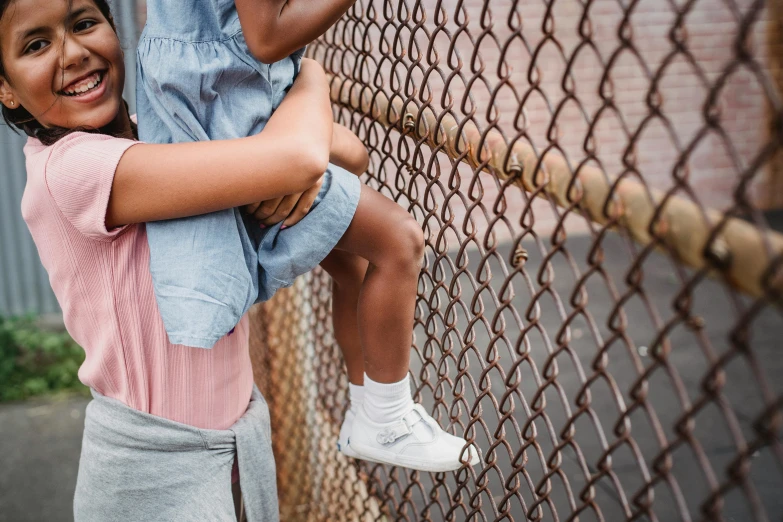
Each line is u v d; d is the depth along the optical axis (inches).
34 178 51.6
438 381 57.5
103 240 51.5
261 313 122.6
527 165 40.9
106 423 55.9
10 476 153.9
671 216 29.1
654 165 303.3
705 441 149.0
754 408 163.2
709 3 296.8
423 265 58.5
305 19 45.4
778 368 183.3
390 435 57.1
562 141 294.5
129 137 55.7
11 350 214.4
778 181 310.3
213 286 48.6
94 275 53.2
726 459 141.6
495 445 49.4
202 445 56.3
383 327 55.1
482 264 47.8
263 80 50.5
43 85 50.0
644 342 203.3
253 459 59.1
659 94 29.0
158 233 49.9
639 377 31.4
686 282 28.2
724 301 230.2
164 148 47.6
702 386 27.1
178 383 55.4
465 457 55.1
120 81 53.2
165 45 48.7
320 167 48.5
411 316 55.4
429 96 52.9
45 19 48.9
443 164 260.5
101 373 55.9
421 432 57.1
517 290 245.3
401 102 61.1
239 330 59.5
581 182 35.7
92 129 52.1
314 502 105.7
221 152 46.9
